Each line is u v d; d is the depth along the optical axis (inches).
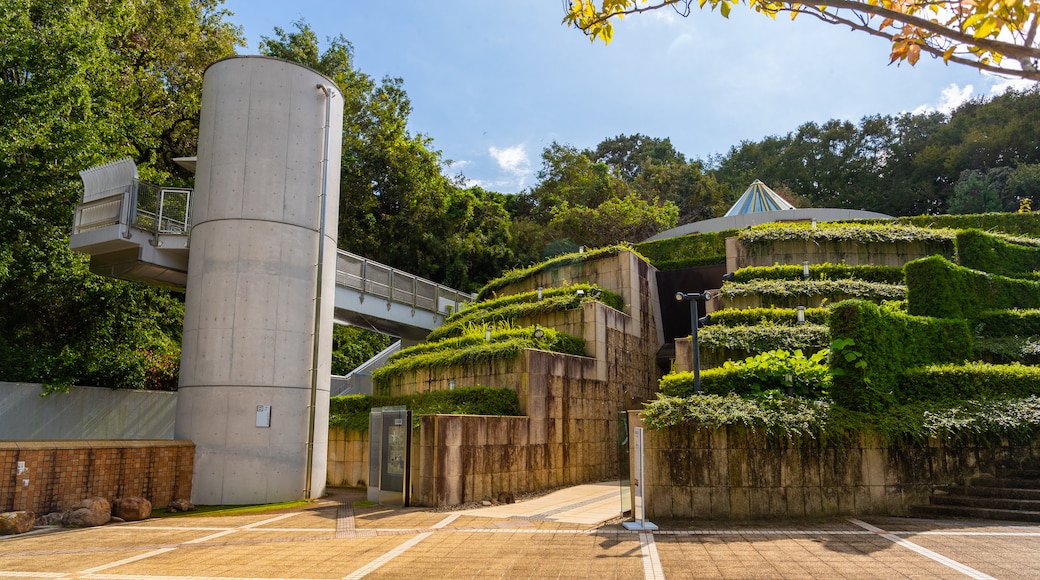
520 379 712.4
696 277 1122.0
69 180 820.0
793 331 710.5
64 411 827.4
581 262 1062.4
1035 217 1109.7
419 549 391.9
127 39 1108.5
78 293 877.2
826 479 488.4
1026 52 150.2
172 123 1222.3
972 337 669.9
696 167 2682.1
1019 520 433.1
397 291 1161.4
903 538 387.2
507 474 645.9
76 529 496.7
